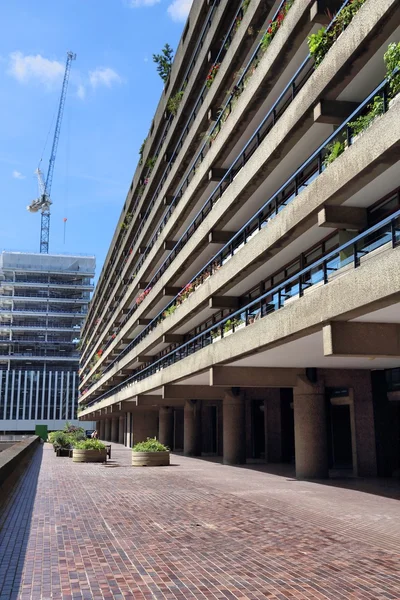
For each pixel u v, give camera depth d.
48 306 135.88
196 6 26.53
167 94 32.34
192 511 12.49
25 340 133.12
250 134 20.86
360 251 13.01
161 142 36.28
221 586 6.82
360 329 12.25
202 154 26.52
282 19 16.83
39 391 118.88
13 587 6.77
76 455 29.92
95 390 69.69
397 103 10.30
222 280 21.56
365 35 11.74
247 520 11.32
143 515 11.99
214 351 20.00
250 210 21.09
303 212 14.40
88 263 140.00
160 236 33.09
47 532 10.12
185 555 8.38
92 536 9.77
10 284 133.75
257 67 18.22
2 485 13.76
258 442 30.92
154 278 37.91
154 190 37.41
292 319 13.81
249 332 16.70
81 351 113.31
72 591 6.62
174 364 26.39
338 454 25.25
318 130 15.34
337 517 11.59
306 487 17.00
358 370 20.72
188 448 35.09
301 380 20.36
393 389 19.80
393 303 10.55
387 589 6.67
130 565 7.81
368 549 8.71
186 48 27.94
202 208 26.00
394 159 11.00
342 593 6.53
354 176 11.84
